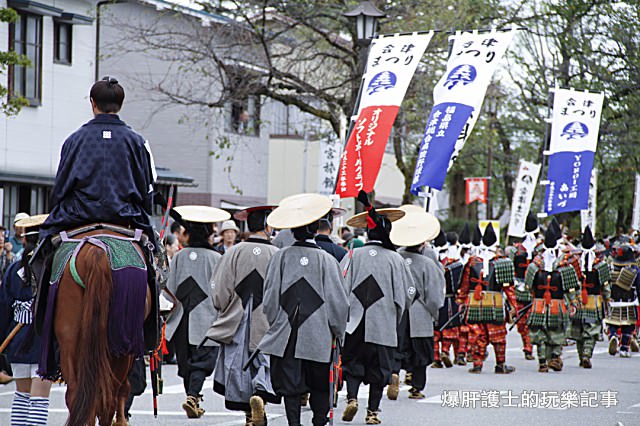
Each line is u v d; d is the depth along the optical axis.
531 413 17.88
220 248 26.66
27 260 13.06
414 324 19.14
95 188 11.42
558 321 24.72
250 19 38.97
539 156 53.56
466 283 24.50
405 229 19.44
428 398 19.73
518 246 28.72
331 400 14.38
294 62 39.78
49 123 36.53
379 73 23.84
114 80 11.82
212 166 48.34
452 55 23.53
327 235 17.73
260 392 14.99
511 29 23.20
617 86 45.44
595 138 30.03
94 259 10.84
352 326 16.45
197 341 17.11
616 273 29.61
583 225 34.88
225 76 43.09
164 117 48.66
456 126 22.81
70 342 10.79
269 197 54.50
